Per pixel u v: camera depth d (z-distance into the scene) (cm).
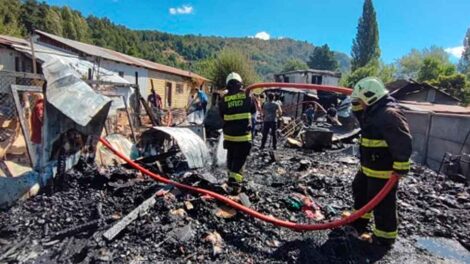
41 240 307
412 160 829
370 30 6575
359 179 363
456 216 418
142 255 286
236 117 439
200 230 326
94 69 1029
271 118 898
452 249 335
